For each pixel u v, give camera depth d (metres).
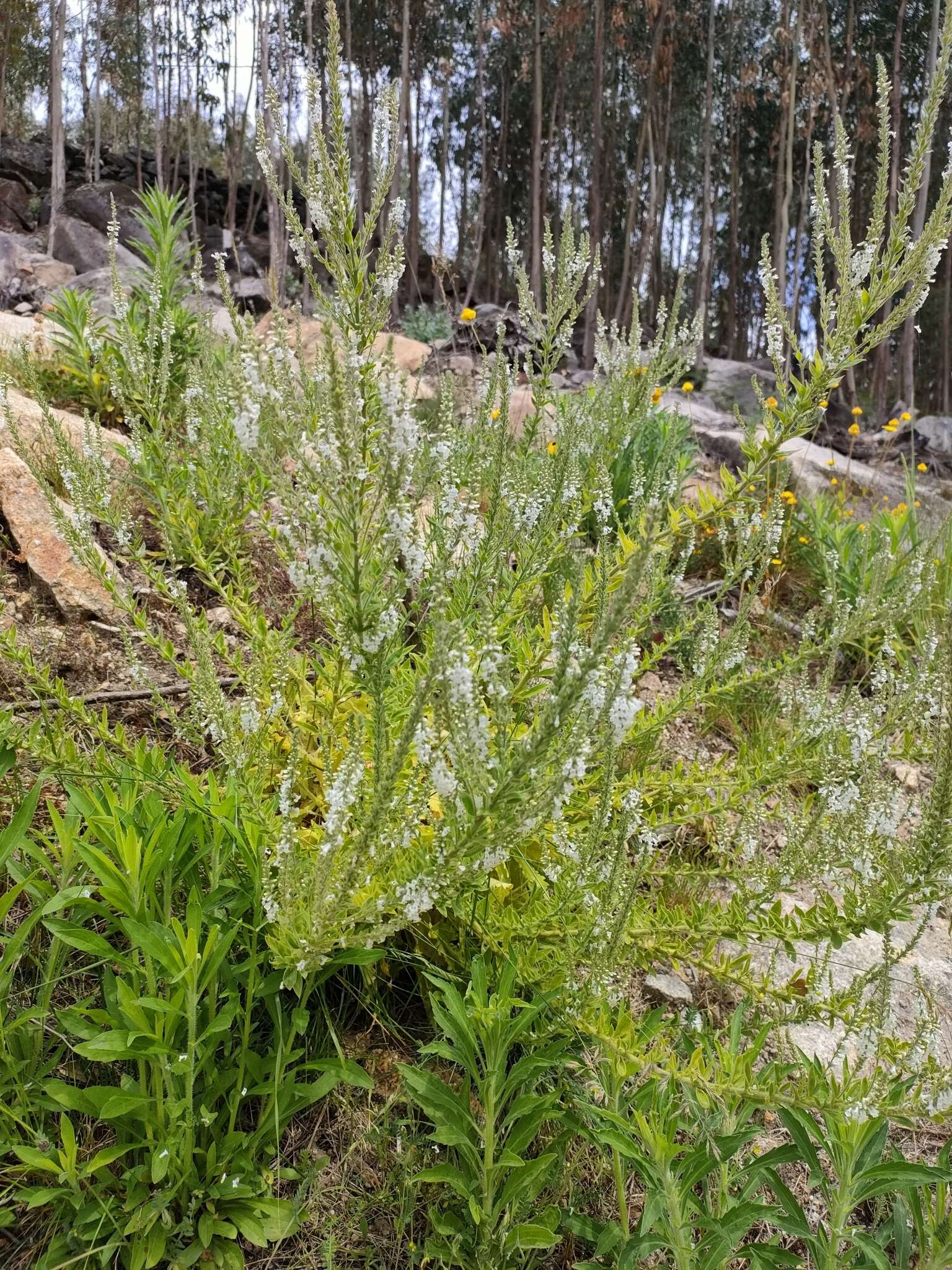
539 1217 1.78
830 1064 1.88
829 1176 2.17
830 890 3.06
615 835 1.84
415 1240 1.79
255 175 28.08
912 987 2.71
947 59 1.64
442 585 1.94
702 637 2.76
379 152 1.66
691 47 26.80
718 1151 1.73
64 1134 1.61
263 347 1.67
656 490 2.50
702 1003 2.54
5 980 1.75
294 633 3.33
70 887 1.90
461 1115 1.73
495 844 1.55
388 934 1.70
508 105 31.78
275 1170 1.80
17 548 3.34
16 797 2.17
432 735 1.62
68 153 23.95
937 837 1.67
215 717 2.04
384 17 26.80
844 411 16.66
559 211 29.72
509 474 2.38
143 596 3.37
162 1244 1.62
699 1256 1.70
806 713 2.53
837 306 1.85
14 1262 1.62
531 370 2.48
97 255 17.00
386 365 1.63
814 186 1.86
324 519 1.58
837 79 24.84
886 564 2.85
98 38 27.00
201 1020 1.84
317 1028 2.09
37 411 4.07
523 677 2.22
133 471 2.56
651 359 2.67
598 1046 2.06
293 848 1.68
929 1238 1.76
